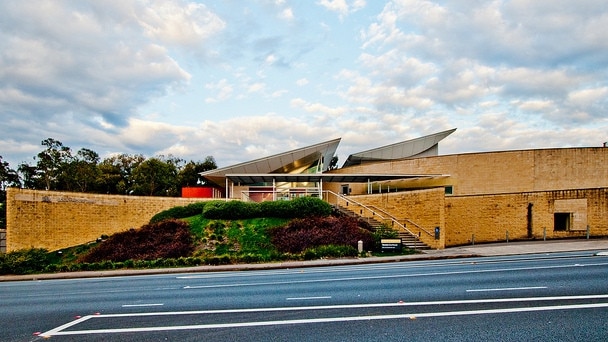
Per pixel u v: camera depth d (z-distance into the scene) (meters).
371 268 16.33
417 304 8.66
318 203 28.36
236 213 27.70
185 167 70.50
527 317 7.33
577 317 7.23
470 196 26.88
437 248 23.72
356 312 8.13
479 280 11.52
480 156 36.41
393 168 41.34
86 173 53.78
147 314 8.67
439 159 38.34
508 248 21.30
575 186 33.75
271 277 14.51
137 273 18.23
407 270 14.79
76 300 11.02
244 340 6.52
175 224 26.94
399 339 6.30
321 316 7.92
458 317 7.48
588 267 13.18
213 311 8.71
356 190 44.25
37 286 14.95
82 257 24.06
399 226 27.02
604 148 33.97
